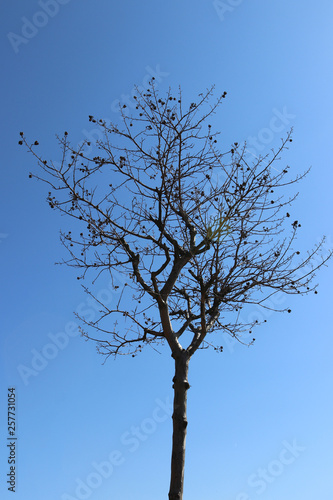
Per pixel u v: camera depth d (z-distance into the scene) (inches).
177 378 350.9
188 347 365.7
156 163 377.7
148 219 381.1
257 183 359.6
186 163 374.9
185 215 379.2
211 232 362.3
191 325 393.1
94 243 373.4
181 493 319.9
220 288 371.2
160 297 366.9
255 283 368.2
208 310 396.2
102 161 375.2
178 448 330.0
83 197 369.1
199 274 363.9
